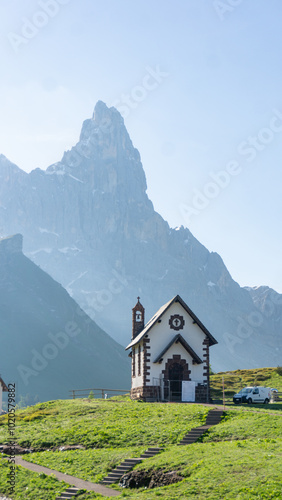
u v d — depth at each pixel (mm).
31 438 54344
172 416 53750
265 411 53094
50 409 65250
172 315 73375
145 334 72250
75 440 51719
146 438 48531
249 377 99438
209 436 45781
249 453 37969
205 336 73625
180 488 34906
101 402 67688
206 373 72375
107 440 49969
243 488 32531
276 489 31594
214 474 35281
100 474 42219
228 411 52594
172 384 71375
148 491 36500
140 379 73000
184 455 40594
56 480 41719
